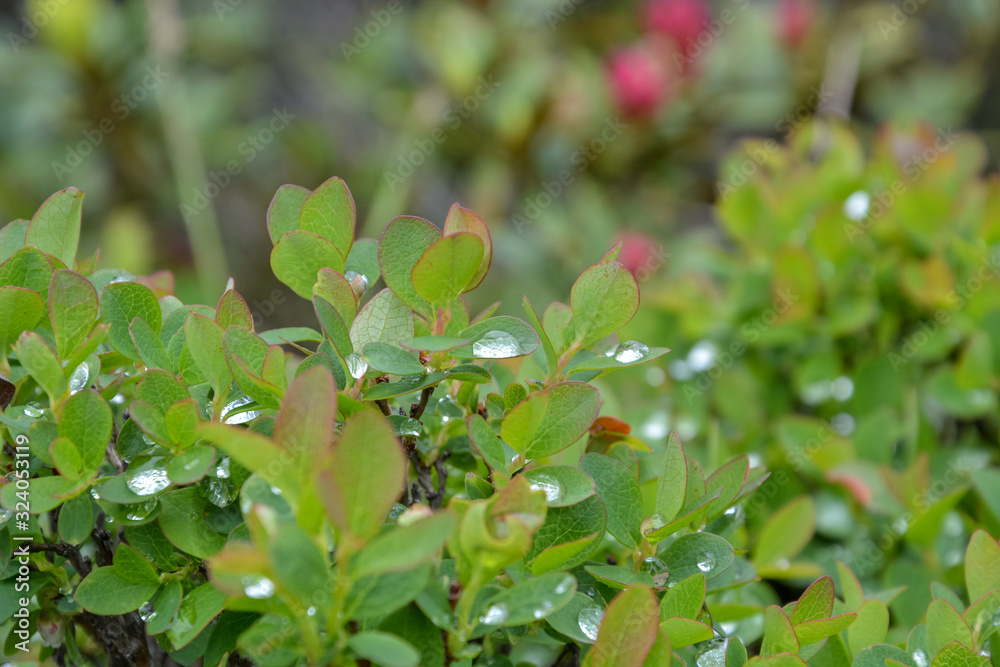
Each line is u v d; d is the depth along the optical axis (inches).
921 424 28.2
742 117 51.8
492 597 19.8
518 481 19.7
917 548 25.4
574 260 48.0
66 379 20.5
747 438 29.2
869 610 21.5
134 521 20.3
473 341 20.3
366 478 19.0
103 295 20.9
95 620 21.2
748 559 25.3
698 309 31.4
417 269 20.2
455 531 19.7
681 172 53.7
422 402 21.0
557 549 19.9
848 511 26.7
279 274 21.1
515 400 20.9
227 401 21.0
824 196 31.9
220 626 20.5
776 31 52.7
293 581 18.8
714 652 21.1
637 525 20.9
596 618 20.3
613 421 21.9
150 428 20.2
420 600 19.4
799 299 29.3
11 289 20.6
